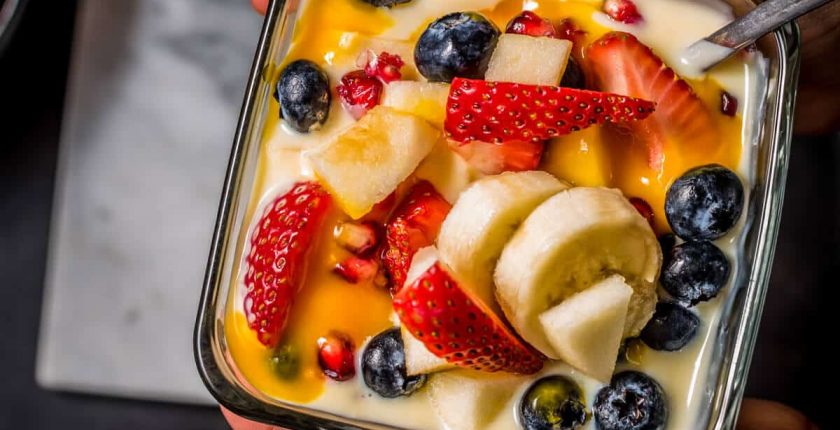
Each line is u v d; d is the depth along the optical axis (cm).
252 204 34
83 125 44
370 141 33
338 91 34
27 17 44
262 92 34
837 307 42
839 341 42
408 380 33
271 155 34
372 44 34
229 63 44
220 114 44
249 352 34
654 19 34
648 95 34
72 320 44
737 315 34
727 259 34
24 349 44
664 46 34
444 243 33
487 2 35
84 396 44
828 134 42
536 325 32
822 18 39
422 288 31
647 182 34
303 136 34
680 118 34
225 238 34
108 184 44
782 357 42
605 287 32
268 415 34
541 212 32
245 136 34
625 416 33
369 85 34
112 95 44
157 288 44
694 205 33
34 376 44
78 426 44
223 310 34
